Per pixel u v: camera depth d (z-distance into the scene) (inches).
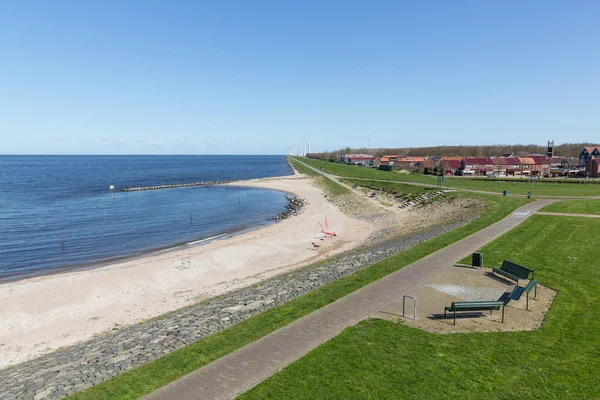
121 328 745.0
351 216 2080.5
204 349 514.0
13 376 537.3
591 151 3971.5
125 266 1175.6
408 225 1692.9
